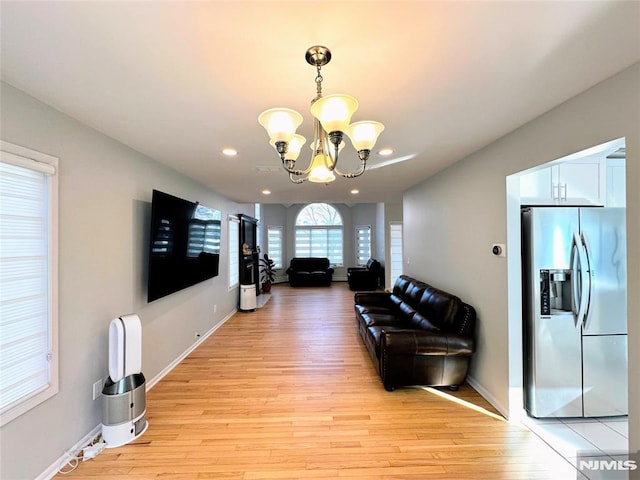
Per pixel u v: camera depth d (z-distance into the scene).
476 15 1.08
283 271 10.23
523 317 2.43
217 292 4.94
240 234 6.39
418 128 2.17
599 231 2.32
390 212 8.29
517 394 2.34
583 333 2.33
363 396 2.74
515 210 2.33
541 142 1.96
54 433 1.83
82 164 2.06
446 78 1.50
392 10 1.06
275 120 1.30
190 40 1.20
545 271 2.32
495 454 2.00
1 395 1.53
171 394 2.79
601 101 1.55
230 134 2.27
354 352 3.84
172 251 3.01
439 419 2.38
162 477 1.81
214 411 2.50
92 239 2.15
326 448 2.05
